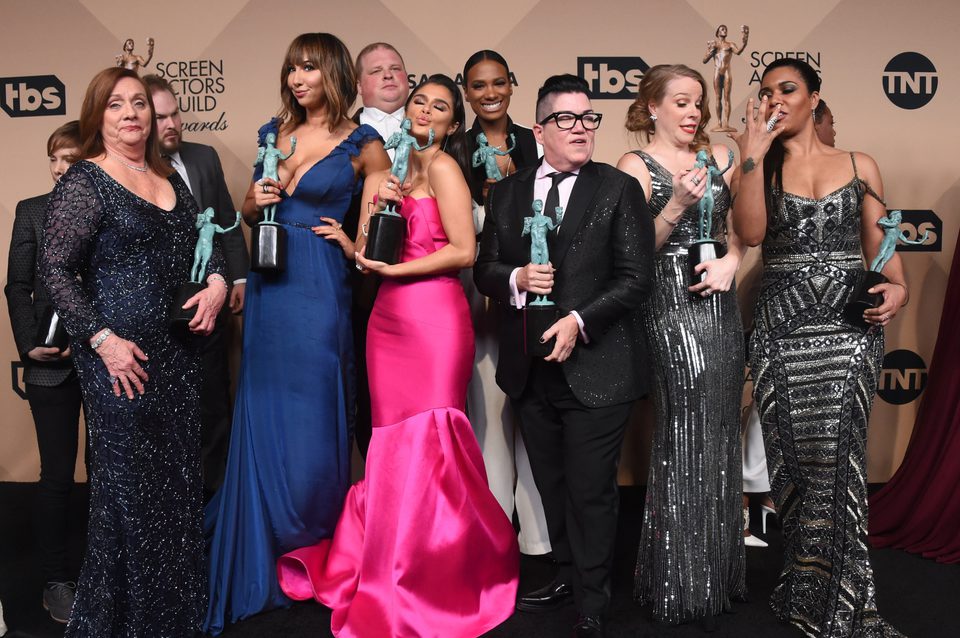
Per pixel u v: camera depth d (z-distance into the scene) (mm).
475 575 2803
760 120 2676
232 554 2889
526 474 3275
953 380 3574
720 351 2725
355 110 4191
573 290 2559
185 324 2590
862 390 2686
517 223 2650
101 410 2494
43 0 4223
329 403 2965
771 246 2820
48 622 2789
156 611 2568
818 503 2715
